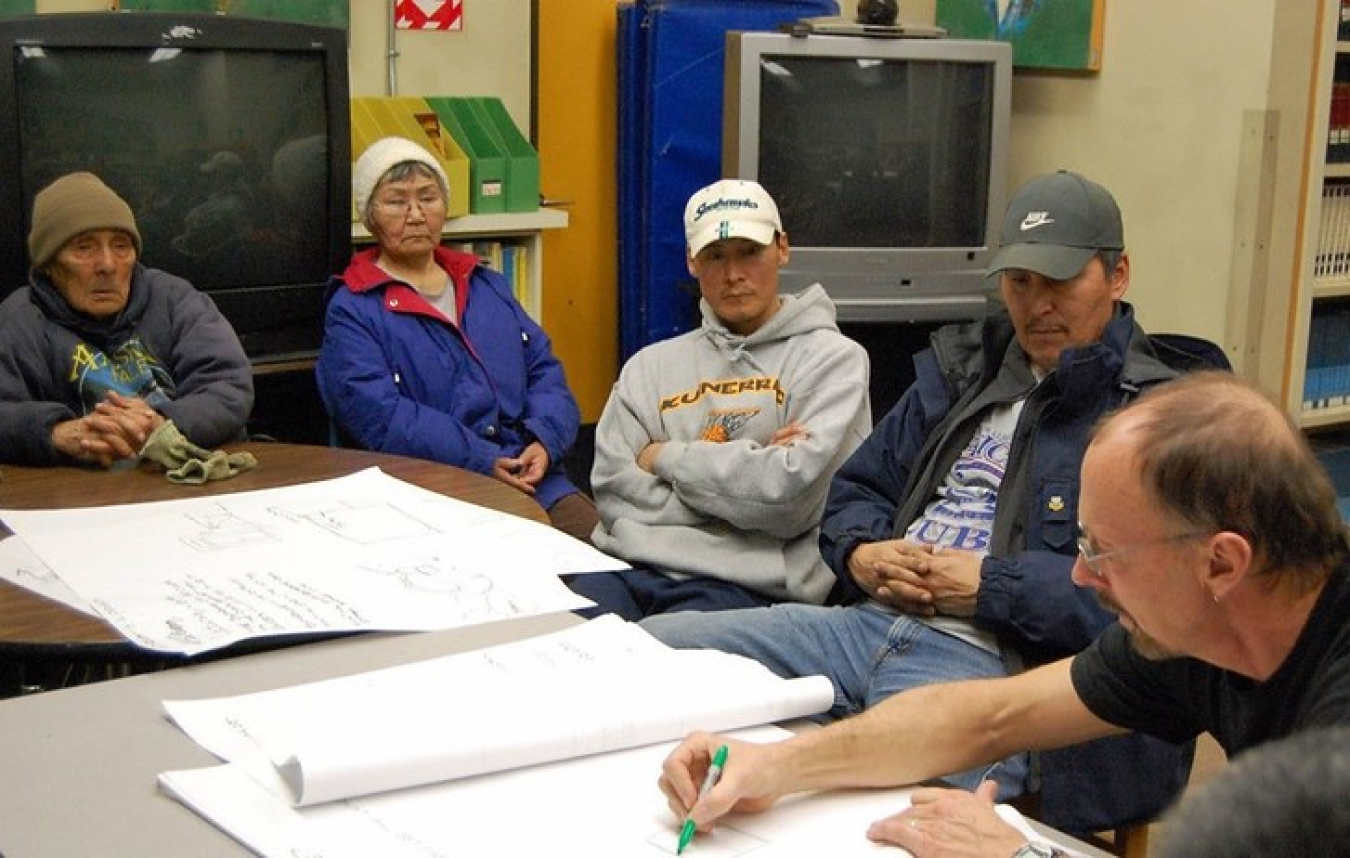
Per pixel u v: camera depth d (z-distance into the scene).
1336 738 0.43
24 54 2.87
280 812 1.11
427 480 2.19
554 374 3.28
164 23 3.03
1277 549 1.06
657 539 2.62
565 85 4.38
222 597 1.58
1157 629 1.13
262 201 3.24
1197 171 4.03
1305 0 3.70
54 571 1.66
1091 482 1.12
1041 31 4.36
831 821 1.17
